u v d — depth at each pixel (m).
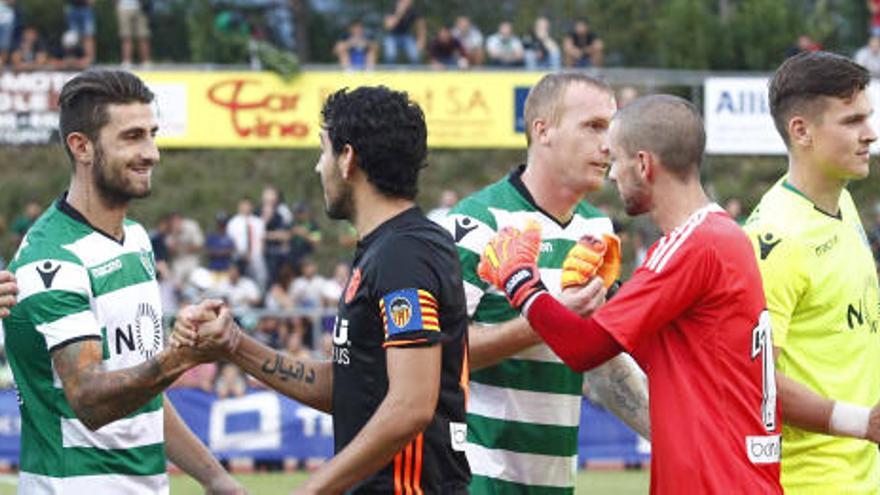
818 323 9.90
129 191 9.59
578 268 9.17
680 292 8.70
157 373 8.70
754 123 37.00
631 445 27.81
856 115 9.86
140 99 9.61
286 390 8.79
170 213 38.84
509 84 37.19
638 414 10.81
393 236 8.20
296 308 31.59
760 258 9.73
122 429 9.71
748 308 8.81
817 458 9.85
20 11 44.28
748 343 8.82
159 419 9.99
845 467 9.86
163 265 32.44
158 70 36.97
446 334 8.20
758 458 8.83
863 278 10.09
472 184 39.75
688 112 8.98
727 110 37.06
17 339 9.56
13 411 27.14
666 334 8.89
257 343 8.80
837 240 9.98
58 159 40.72
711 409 8.74
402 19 42.28
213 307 8.56
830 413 9.48
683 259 8.70
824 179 9.99
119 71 9.69
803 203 9.99
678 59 45.47
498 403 10.66
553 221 10.79
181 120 37.06
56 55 40.59
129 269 9.80
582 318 8.84
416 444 8.22
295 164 41.12
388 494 8.21
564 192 10.70
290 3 51.28
